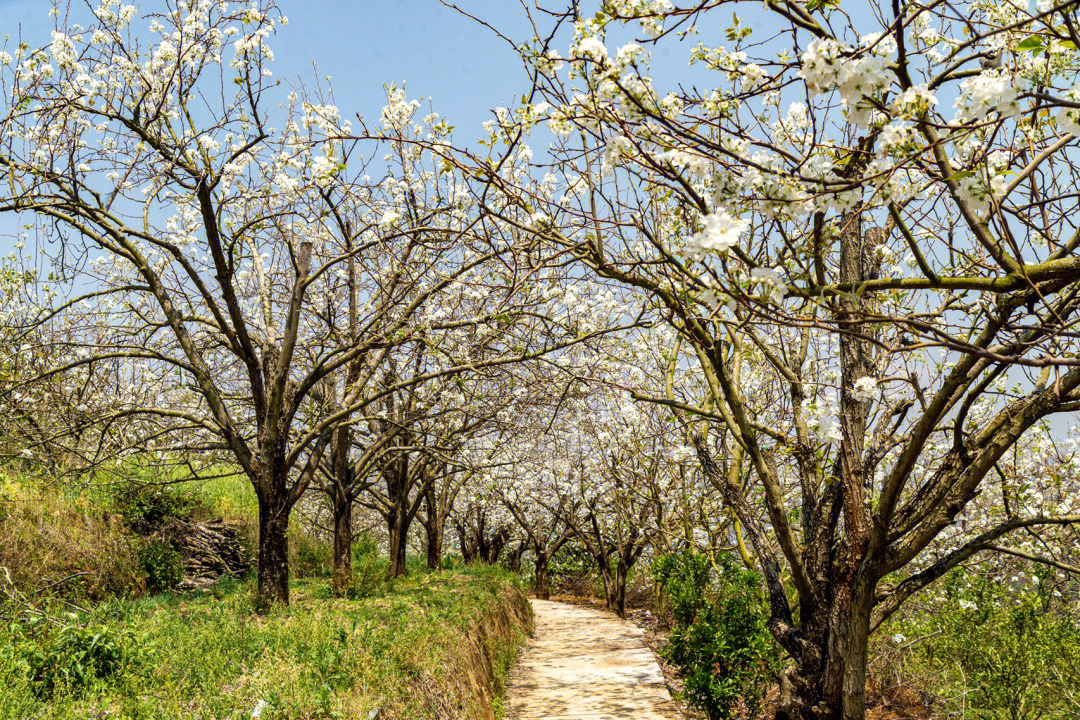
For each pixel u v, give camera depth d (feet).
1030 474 28.04
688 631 30.04
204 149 28.73
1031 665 26.27
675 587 34.96
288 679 19.04
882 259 19.69
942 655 30.99
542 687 35.12
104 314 34.24
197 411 40.81
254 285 41.45
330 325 35.78
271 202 33.19
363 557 63.00
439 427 42.91
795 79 11.39
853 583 18.89
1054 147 10.23
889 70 9.34
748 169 11.13
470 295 32.12
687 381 38.86
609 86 11.54
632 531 63.62
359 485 43.01
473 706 24.98
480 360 32.73
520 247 15.26
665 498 53.78
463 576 54.19
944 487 17.48
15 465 35.73
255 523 48.01
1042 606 28.71
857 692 18.76
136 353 30.96
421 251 34.37
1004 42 10.94
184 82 28.86
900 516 18.53
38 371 32.71
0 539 30.60
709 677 27.45
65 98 27.45
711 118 13.16
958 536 31.76
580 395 32.09
